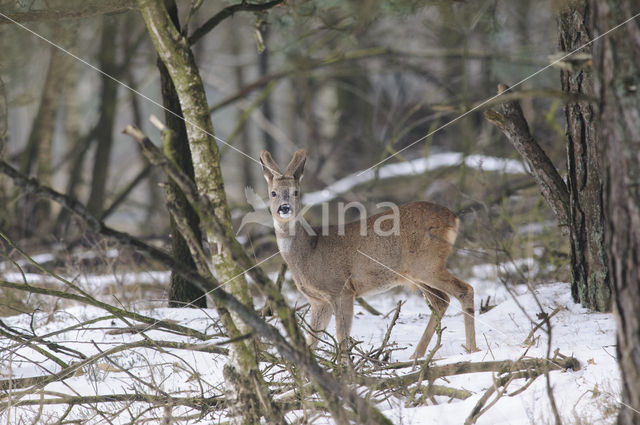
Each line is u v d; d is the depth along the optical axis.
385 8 12.41
